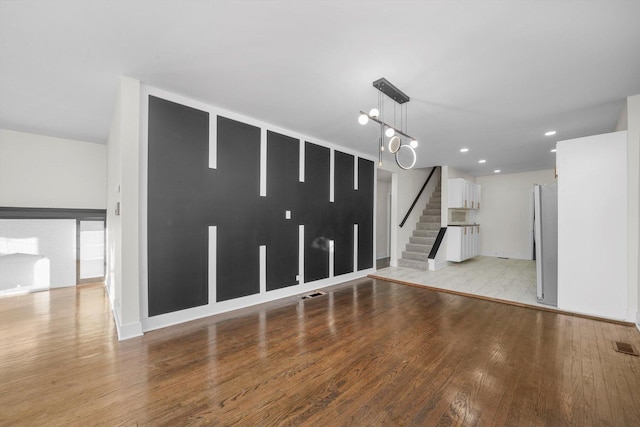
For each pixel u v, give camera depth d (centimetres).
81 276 471
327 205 484
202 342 258
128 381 196
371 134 440
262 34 201
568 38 201
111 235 369
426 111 339
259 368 214
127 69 249
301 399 178
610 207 319
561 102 312
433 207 797
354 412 167
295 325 302
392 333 282
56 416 162
